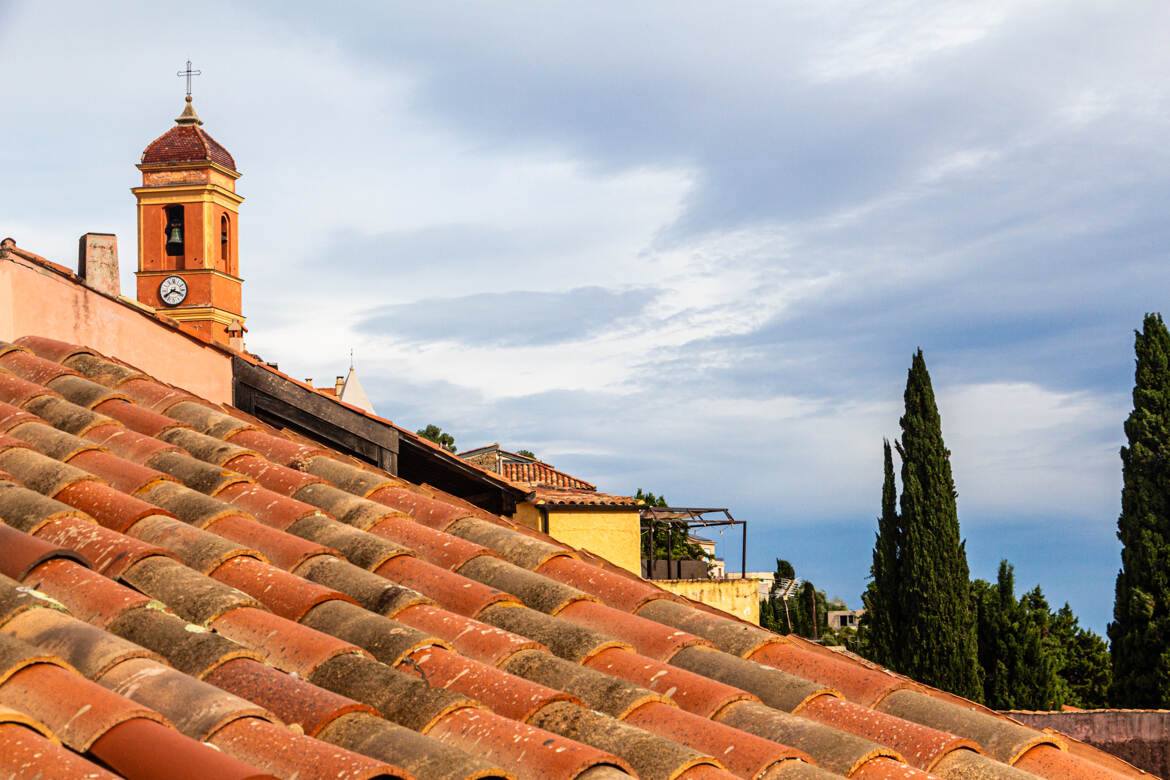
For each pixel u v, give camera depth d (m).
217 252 48.28
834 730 4.23
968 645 28.31
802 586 48.09
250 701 3.61
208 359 9.15
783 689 4.76
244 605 4.39
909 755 4.34
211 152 48.56
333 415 9.59
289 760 3.11
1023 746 4.64
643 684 4.58
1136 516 27.66
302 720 3.53
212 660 3.80
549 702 4.00
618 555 21.97
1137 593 27.02
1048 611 36.50
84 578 4.25
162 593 4.39
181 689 3.42
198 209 47.28
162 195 47.34
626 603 5.83
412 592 4.94
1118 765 6.05
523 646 4.57
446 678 4.16
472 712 3.78
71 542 4.71
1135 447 27.95
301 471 7.16
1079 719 15.59
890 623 29.08
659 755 3.70
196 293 47.19
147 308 8.74
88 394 7.20
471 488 11.19
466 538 6.46
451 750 3.33
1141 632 26.98
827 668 5.25
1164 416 27.86
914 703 4.98
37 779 2.70
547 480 26.31
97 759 3.00
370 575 5.09
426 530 6.12
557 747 3.54
